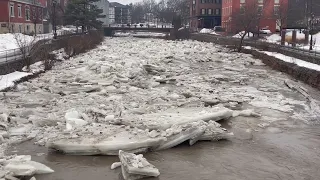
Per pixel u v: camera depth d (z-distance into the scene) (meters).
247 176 15.36
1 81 29.62
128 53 56.16
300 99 28.77
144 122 19.86
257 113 24.31
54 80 33.06
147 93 29.28
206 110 22.97
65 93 28.53
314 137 20.16
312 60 38.53
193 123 19.39
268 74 40.28
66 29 90.81
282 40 55.72
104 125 19.64
